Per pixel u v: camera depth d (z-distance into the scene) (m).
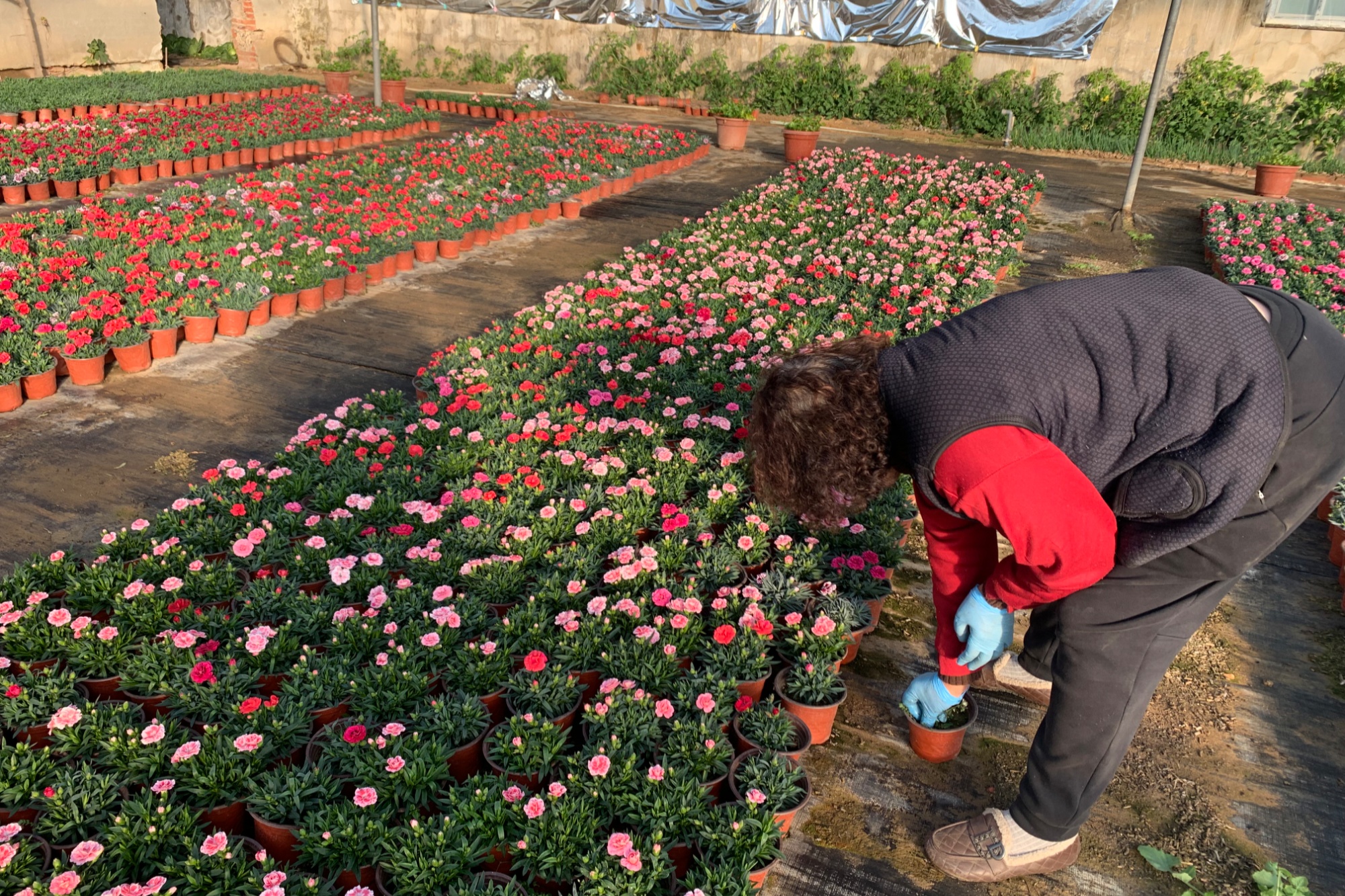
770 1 15.87
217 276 5.79
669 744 2.30
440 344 5.49
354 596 2.95
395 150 10.22
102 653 2.56
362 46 19.64
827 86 16.00
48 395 4.56
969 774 2.48
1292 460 1.49
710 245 7.04
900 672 2.89
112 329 4.78
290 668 2.60
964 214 8.24
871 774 2.48
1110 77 13.95
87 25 15.35
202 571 2.95
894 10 15.05
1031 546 1.50
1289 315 1.58
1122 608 1.69
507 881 1.97
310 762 2.25
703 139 12.73
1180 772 2.49
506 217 7.89
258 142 10.37
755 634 2.68
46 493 3.73
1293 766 2.53
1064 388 1.52
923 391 1.56
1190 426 1.47
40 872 1.94
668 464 3.73
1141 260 7.99
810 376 1.59
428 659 2.61
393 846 1.97
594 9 17.28
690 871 1.99
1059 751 1.87
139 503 3.69
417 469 3.65
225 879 1.89
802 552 3.12
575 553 3.15
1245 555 1.56
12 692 2.37
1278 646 3.05
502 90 18.19
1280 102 13.09
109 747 2.21
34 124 10.33
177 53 20.64
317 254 6.31
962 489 1.51
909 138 14.52
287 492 3.49
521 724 2.31
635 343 4.85
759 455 1.66
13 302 5.06
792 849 2.24
